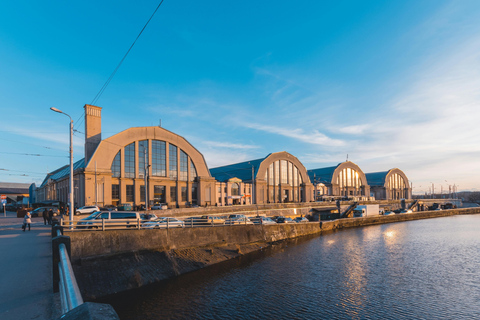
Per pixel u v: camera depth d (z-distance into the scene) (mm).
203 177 72875
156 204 62031
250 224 43719
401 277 28234
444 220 89000
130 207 52594
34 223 36906
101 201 55531
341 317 19609
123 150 60375
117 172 59344
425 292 24281
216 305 21250
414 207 119375
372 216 78938
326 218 81312
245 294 23391
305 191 97125
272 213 67812
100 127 59750
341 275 28656
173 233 32125
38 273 11820
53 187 75875
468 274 29328
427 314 20172
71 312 2477
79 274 22750
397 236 54156
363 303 21875
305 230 56344
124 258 26500
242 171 92125
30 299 8781
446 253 39094
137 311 20156
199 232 35438
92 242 24688
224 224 40438
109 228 27656
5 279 10930
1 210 75188
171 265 28641
